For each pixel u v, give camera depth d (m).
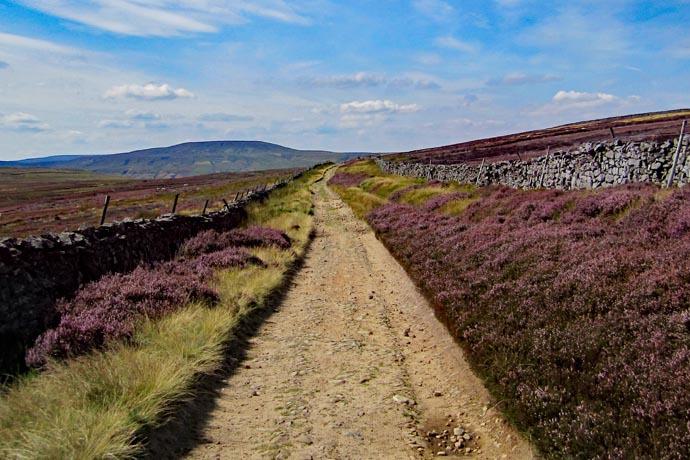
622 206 14.76
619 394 6.32
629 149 18.41
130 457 5.78
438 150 120.75
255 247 21.02
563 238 13.33
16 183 171.25
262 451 6.76
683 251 9.38
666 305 7.90
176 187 106.12
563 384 7.04
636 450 5.20
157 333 10.01
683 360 6.35
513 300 10.44
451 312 11.59
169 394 7.39
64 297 10.94
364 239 28.06
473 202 25.88
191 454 6.56
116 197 80.31
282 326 12.95
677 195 13.27
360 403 8.46
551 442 6.06
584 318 8.52
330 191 69.31
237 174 188.62
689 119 70.44
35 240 11.16
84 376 7.47
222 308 12.23
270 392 8.87
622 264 9.98
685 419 5.37
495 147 86.62
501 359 8.45
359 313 14.35
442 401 8.62
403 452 6.90
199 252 19.36
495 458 6.66
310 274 19.58
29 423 6.07
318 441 7.12
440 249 17.58
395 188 49.41
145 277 13.55
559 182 23.67
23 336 9.56
